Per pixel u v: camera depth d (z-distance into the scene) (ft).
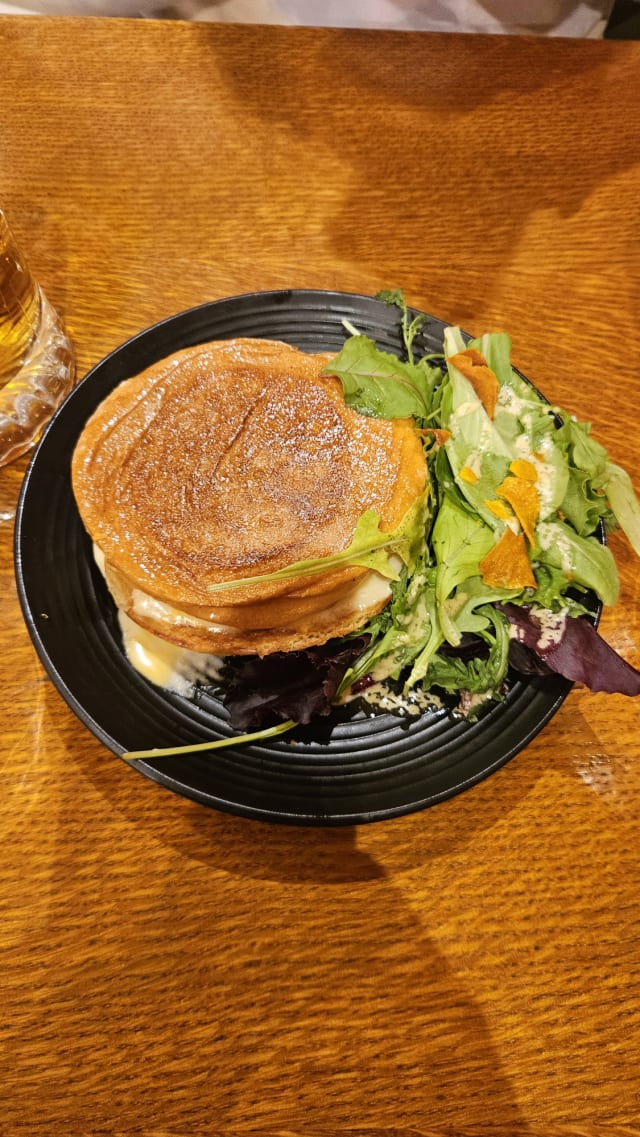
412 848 0.96
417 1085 0.85
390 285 1.29
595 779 1.01
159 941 0.90
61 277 1.25
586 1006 0.90
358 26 1.90
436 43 1.46
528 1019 0.89
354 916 0.92
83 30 1.39
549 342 1.27
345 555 0.96
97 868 0.93
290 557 0.99
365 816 0.90
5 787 0.95
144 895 0.92
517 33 1.94
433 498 1.07
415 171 1.37
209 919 0.91
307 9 1.85
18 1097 0.82
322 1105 0.84
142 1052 0.85
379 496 1.02
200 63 1.40
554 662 0.99
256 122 1.38
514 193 1.37
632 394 1.24
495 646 1.00
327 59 1.43
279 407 1.04
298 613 1.00
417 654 1.01
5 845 0.93
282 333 1.17
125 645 0.99
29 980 0.87
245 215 1.32
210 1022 0.86
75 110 1.35
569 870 0.96
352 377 1.04
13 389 1.11
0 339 1.05
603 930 0.94
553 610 1.03
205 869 0.93
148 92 1.37
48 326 1.16
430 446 1.08
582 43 1.49
